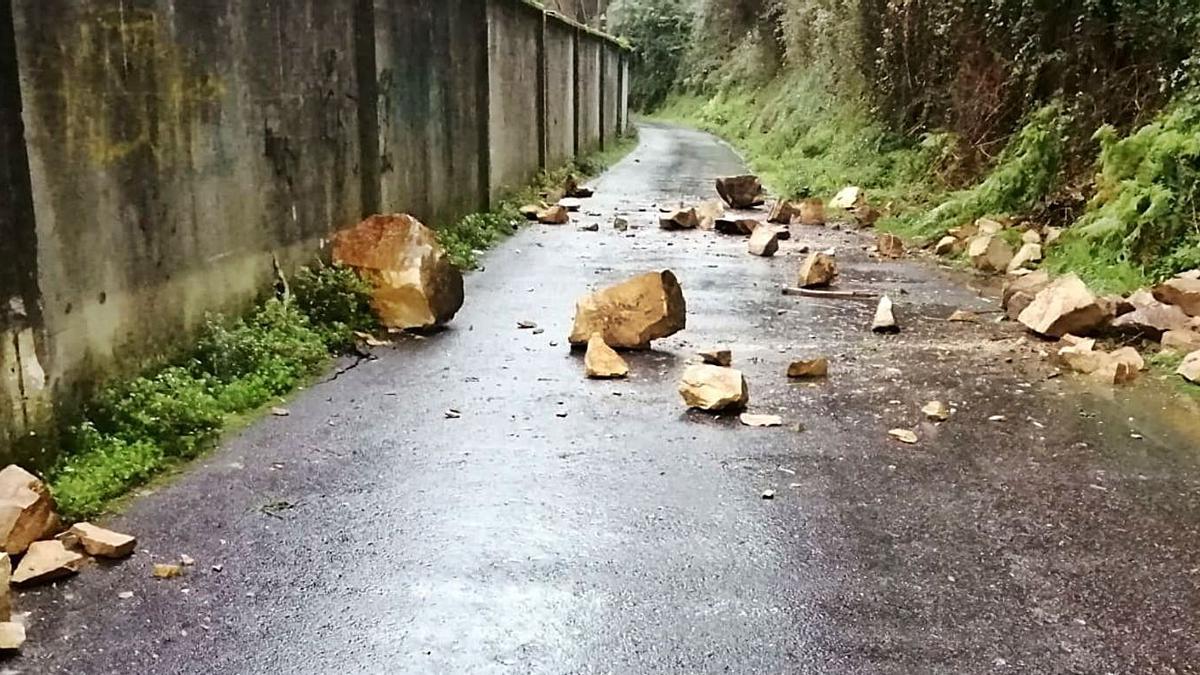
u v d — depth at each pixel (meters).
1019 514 3.82
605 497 3.93
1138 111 9.63
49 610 3.02
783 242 10.74
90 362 4.19
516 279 8.35
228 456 4.29
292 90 6.18
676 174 18.61
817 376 5.61
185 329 4.99
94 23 4.13
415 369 5.64
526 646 2.88
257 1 5.67
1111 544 3.58
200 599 3.10
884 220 12.03
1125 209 7.90
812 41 23.19
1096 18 10.16
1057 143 10.02
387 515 3.73
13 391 3.66
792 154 19.53
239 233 5.55
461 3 10.09
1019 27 11.19
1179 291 6.50
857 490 4.03
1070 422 4.88
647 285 6.11
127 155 4.42
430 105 9.19
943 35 13.27
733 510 3.82
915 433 4.71
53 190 3.89
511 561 3.39
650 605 3.12
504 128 12.39
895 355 6.09
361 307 6.40
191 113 4.98
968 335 6.62
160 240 4.73
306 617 3.02
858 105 17.23
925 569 3.37
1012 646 2.91
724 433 4.68
